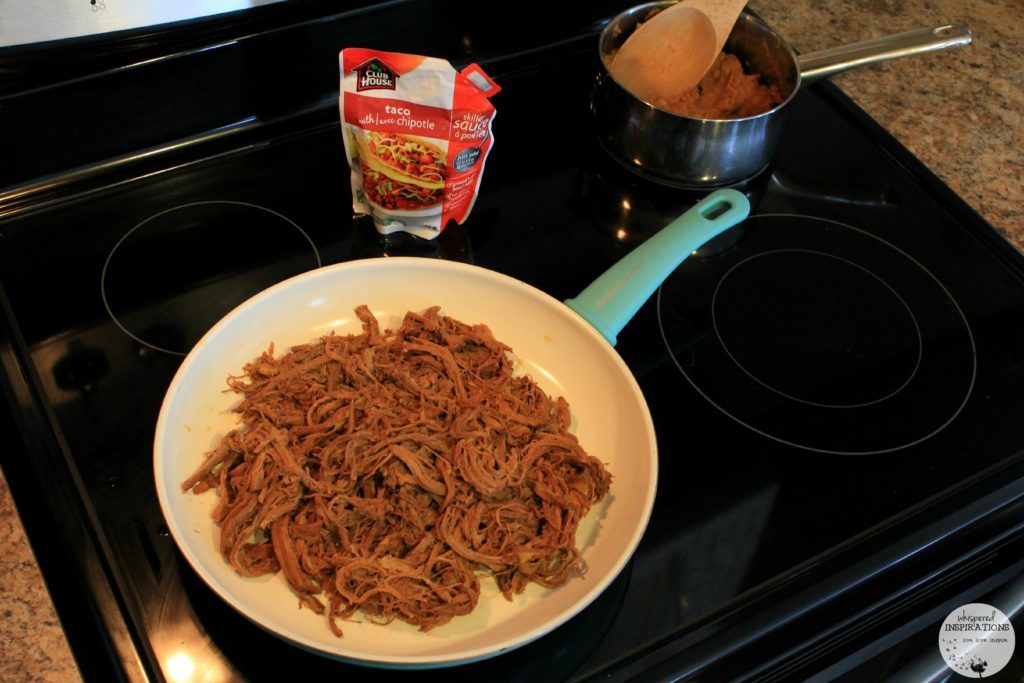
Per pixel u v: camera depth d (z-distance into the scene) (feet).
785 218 3.08
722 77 3.18
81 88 2.77
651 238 2.81
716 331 2.81
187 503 2.38
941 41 3.07
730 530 2.47
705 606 2.36
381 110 2.68
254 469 2.35
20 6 2.59
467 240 2.93
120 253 2.79
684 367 2.72
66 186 2.88
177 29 2.80
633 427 2.55
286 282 2.63
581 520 2.46
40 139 2.80
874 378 2.76
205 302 2.73
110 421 2.50
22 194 2.84
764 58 3.16
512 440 2.49
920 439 2.65
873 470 2.59
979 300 2.95
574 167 3.15
